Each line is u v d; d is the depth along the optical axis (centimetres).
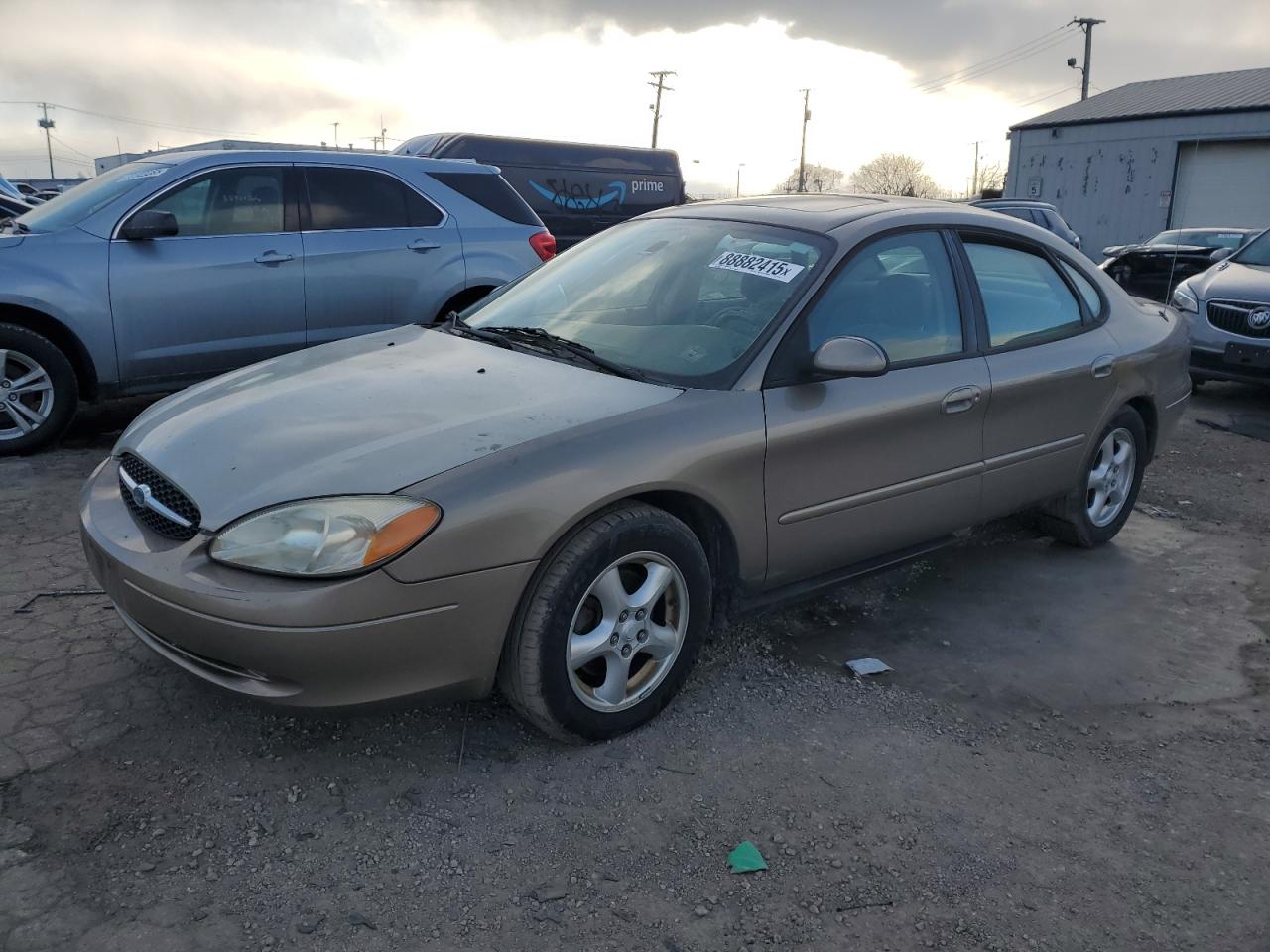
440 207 689
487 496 264
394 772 286
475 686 276
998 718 335
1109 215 3181
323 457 274
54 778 273
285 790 275
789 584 356
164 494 290
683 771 293
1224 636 405
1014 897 249
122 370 583
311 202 641
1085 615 420
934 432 373
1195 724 337
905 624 405
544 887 244
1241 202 2894
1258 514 564
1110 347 455
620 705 302
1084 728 331
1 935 219
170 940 221
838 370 322
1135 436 486
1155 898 251
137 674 328
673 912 238
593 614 295
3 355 547
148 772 279
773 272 360
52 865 241
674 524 302
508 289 437
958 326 395
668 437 300
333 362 360
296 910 232
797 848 262
